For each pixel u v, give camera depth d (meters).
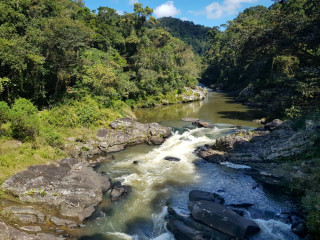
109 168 19.19
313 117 21.77
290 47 26.08
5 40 22.86
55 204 13.19
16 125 18.64
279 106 28.83
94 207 13.56
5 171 14.47
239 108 45.00
